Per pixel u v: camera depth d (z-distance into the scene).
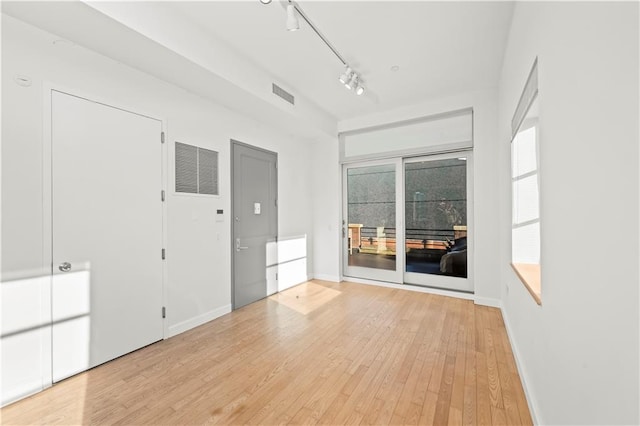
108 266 2.41
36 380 1.99
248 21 2.39
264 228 4.22
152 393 1.98
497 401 1.86
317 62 3.05
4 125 1.86
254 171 4.05
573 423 1.10
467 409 1.79
